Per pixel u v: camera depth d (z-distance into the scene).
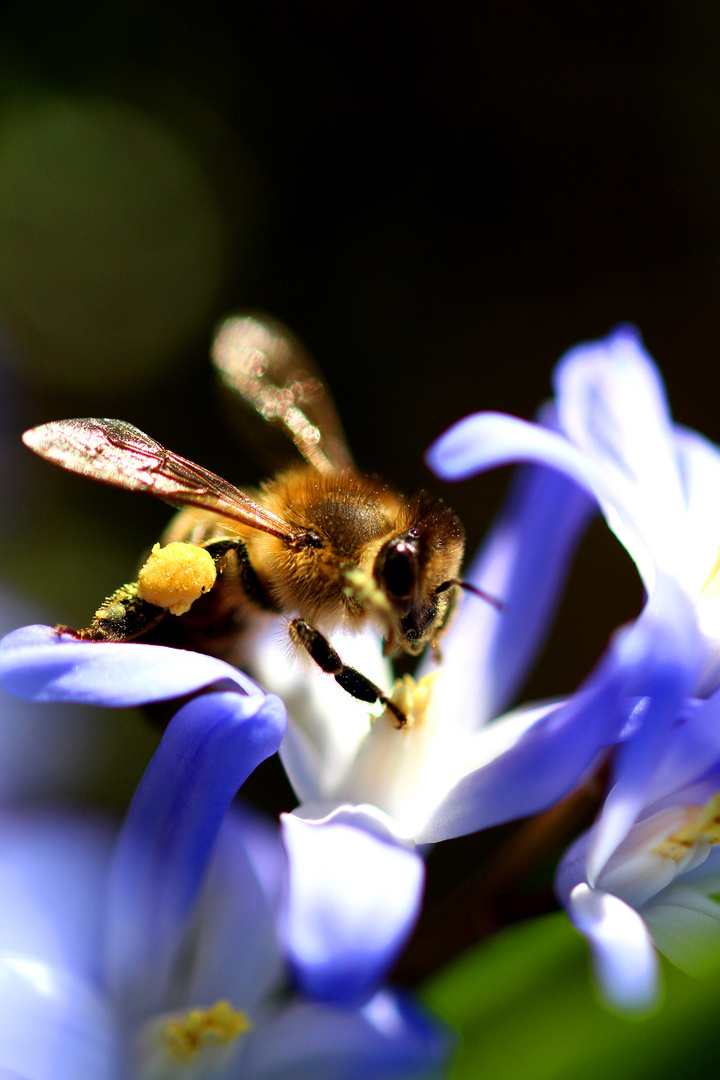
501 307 0.27
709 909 0.10
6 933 0.10
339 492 0.11
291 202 0.27
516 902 0.11
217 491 0.11
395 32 0.27
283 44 0.27
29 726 0.12
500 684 0.11
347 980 0.10
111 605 0.11
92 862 0.10
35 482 0.19
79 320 0.26
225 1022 0.10
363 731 0.11
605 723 0.10
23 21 0.26
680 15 0.26
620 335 0.11
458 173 0.27
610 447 0.11
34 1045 0.10
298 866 0.10
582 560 0.22
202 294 0.27
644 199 0.27
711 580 0.11
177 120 0.27
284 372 0.12
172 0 0.27
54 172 0.26
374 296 0.27
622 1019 0.10
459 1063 0.10
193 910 0.10
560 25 0.27
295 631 0.11
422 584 0.11
